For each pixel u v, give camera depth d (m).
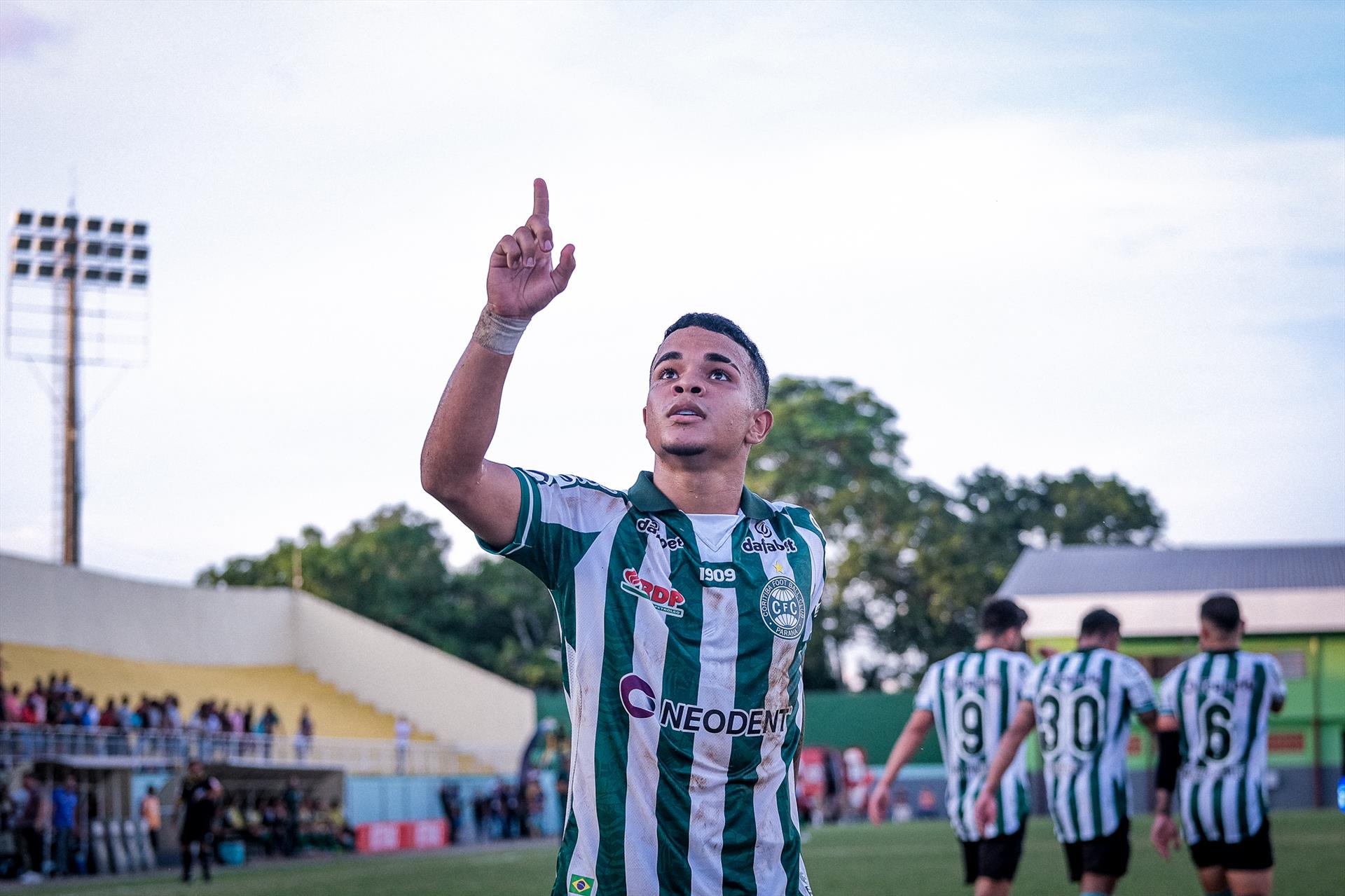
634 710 4.54
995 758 11.54
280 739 44.19
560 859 4.65
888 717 68.00
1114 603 63.16
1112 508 89.06
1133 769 60.25
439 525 81.38
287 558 78.81
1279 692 11.76
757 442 4.93
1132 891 18.64
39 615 50.31
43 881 29.52
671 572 4.62
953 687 12.23
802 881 4.84
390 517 82.38
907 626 82.25
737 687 4.59
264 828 39.59
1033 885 20.16
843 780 63.38
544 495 4.64
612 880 4.50
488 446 4.41
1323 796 60.22
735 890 4.55
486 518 4.52
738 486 4.86
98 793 35.19
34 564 50.31
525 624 79.88
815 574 4.87
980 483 89.62
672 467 4.78
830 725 68.31
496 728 58.84
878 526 83.38
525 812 51.75
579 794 4.61
